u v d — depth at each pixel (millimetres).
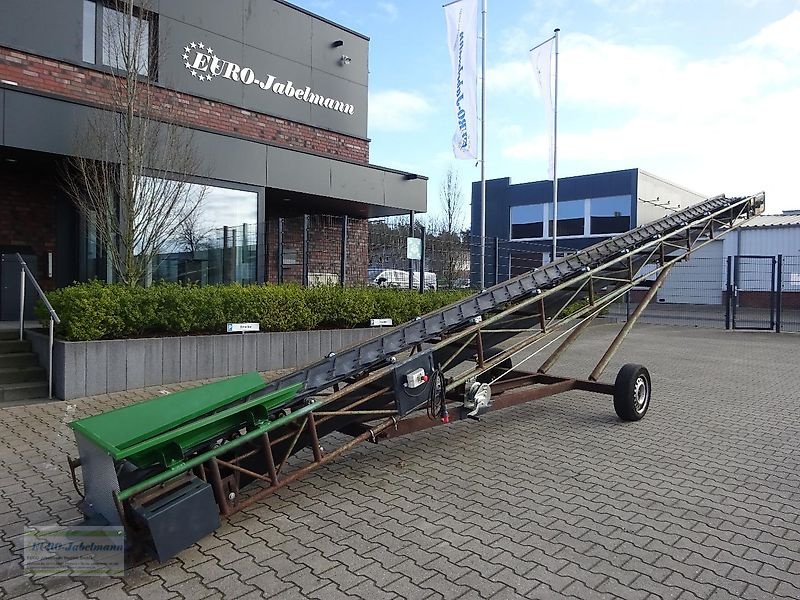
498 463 5691
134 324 8398
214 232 10906
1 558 3721
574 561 3738
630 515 4469
